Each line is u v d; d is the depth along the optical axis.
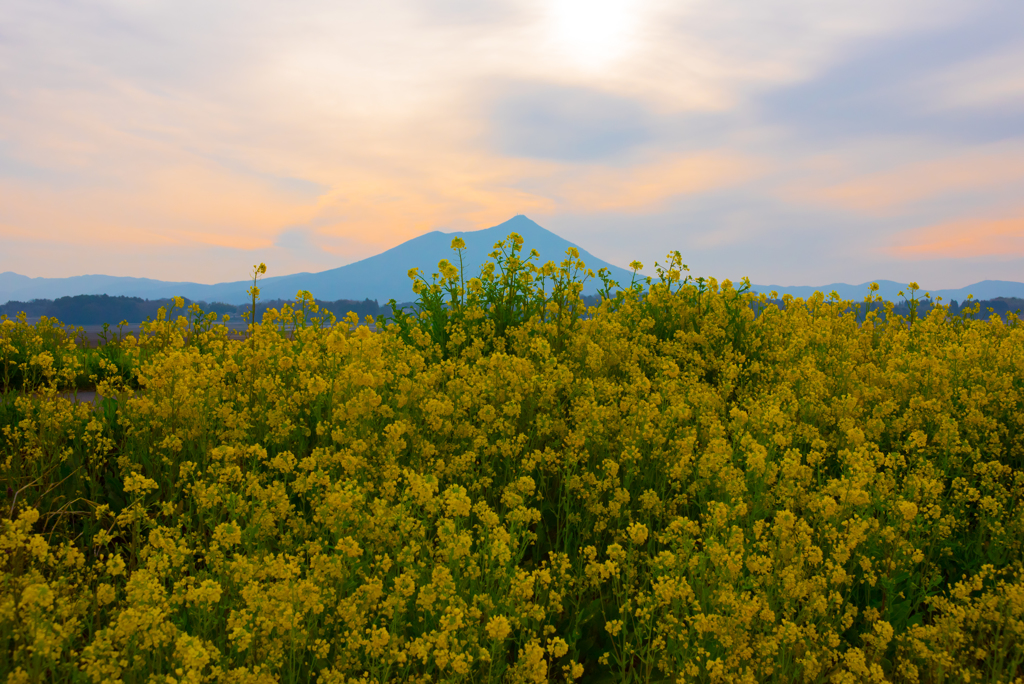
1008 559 4.62
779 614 3.68
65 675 2.88
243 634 2.75
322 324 8.66
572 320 9.03
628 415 5.88
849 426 5.75
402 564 3.46
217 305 74.94
